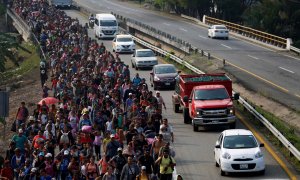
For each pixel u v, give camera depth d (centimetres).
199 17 13762
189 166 3338
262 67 6925
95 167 2844
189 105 4256
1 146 4288
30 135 3369
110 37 9506
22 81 7769
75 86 4584
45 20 9706
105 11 14800
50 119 3528
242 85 5772
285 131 3928
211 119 4019
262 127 4100
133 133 3253
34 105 6203
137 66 6856
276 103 4959
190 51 7750
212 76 4544
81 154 2934
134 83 4925
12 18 12669
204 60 7244
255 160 3069
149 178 2706
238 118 4384
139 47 8788
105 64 5547
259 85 5841
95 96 3969
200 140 3894
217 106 4019
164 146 2903
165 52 7669
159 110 3572
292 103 5019
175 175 3147
